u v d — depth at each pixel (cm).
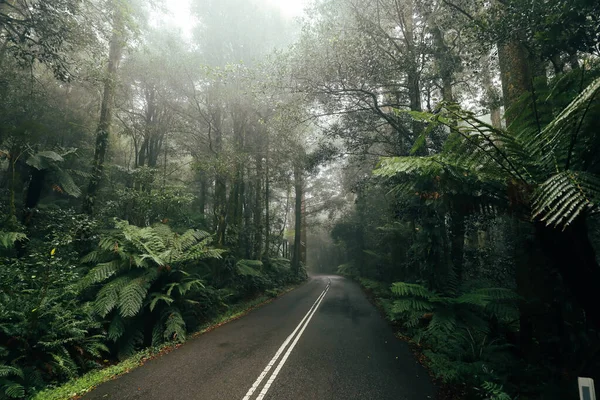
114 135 1619
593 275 239
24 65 569
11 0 648
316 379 484
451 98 942
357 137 1101
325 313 1102
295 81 973
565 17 334
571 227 243
